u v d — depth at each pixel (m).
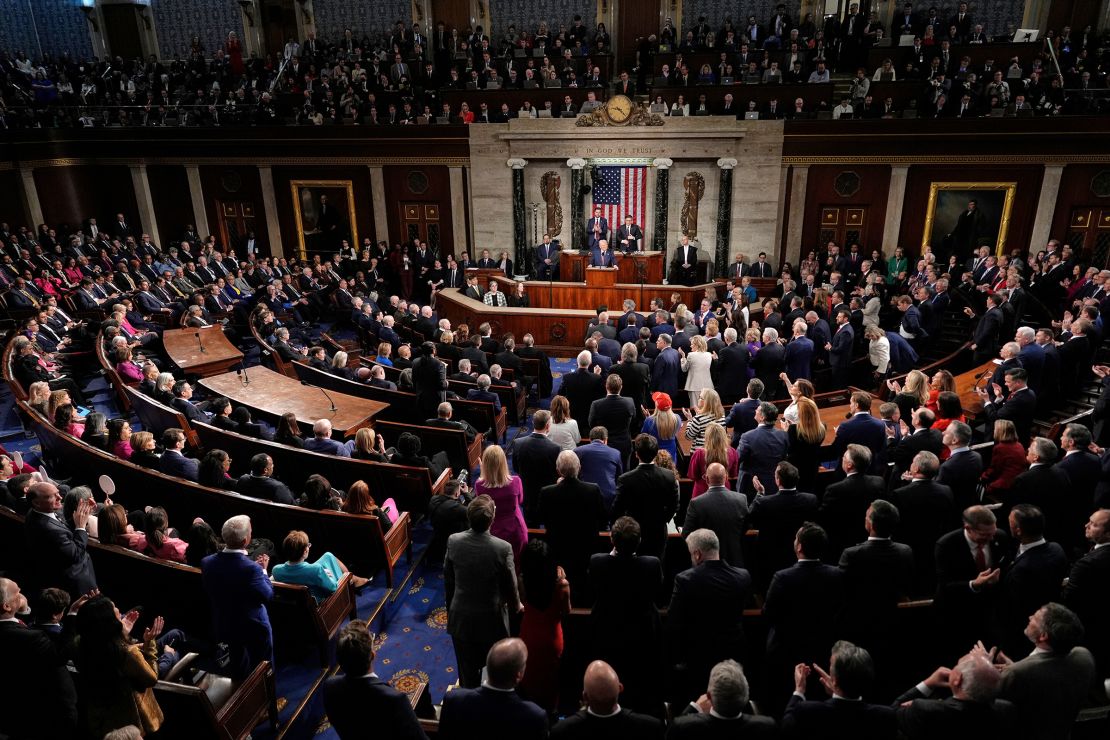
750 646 4.87
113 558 5.88
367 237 21.80
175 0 25.25
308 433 9.65
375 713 3.39
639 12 22.39
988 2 20.36
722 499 5.10
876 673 4.81
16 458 7.46
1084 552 6.25
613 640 4.27
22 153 20.53
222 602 5.02
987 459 6.91
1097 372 7.84
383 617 6.70
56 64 24.33
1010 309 11.80
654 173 19.02
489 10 23.34
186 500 7.16
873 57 19.14
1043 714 3.48
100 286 16.97
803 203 18.78
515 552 5.51
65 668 4.43
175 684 4.41
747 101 18.92
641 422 9.15
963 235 18.09
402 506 7.89
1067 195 17.12
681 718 3.26
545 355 12.56
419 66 21.77
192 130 21.34
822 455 7.85
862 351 13.21
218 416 8.94
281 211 22.00
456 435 8.91
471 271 19.06
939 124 17.16
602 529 6.25
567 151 19.12
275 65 23.78
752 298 16.41
